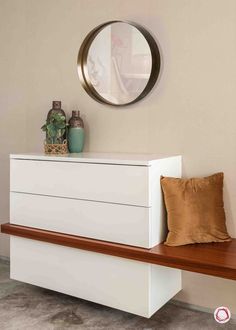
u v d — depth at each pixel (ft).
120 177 7.48
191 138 8.26
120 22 8.83
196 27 8.06
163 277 7.73
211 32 7.91
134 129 8.96
